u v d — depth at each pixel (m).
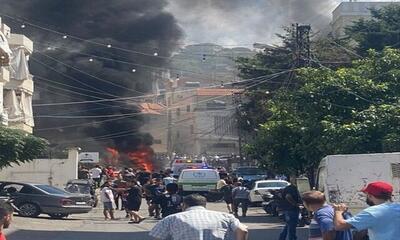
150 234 8.52
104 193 33.53
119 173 51.41
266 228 28.45
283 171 36.81
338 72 29.92
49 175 54.00
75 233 25.45
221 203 44.38
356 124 26.70
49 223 29.38
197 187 44.53
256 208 42.97
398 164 17.88
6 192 31.69
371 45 53.34
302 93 29.72
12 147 32.72
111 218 33.44
